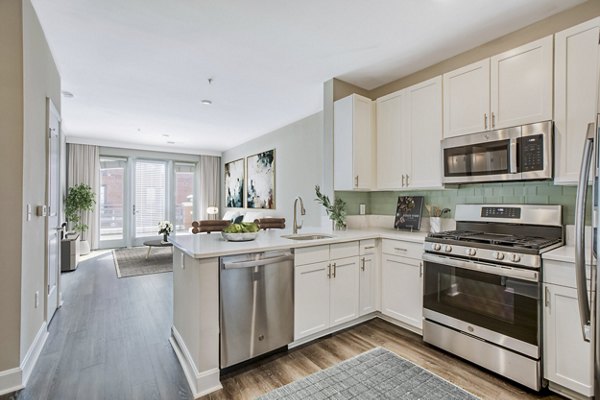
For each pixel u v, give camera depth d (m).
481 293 2.05
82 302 3.41
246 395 1.80
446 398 1.76
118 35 2.47
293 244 2.27
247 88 3.62
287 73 3.18
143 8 2.12
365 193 3.52
